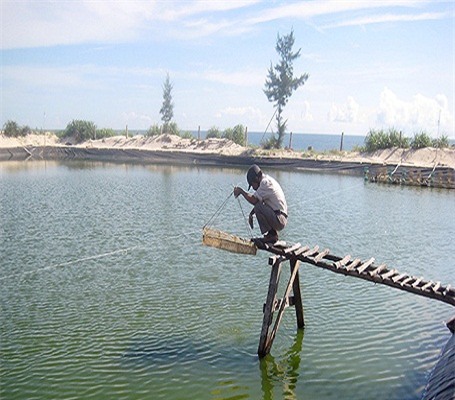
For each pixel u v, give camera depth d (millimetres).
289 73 58531
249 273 15461
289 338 10898
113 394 8602
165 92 73062
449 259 17250
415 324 11609
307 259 9727
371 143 52156
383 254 17938
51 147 64000
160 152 59125
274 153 55531
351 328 11391
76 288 13914
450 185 36938
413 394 8633
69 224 22406
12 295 13312
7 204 27484
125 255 17344
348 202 30047
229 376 9258
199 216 24984
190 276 15086
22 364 9625
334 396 8602
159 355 10023
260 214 9938
